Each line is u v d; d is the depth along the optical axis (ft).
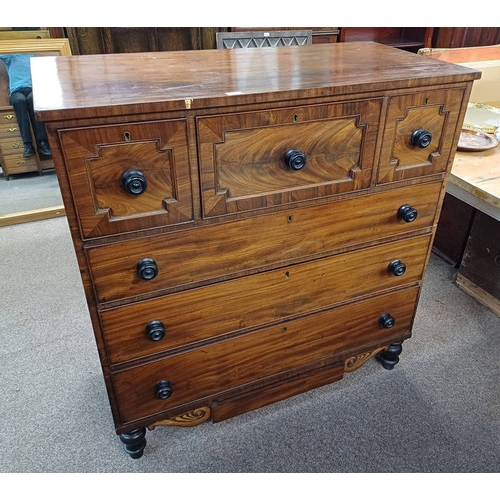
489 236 5.93
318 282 3.92
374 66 3.55
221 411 4.27
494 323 5.95
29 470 4.15
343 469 4.17
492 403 4.82
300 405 4.79
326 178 3.36
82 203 2.73
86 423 4.58
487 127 6.36
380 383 5.06
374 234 3.89
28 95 7.89
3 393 4.89
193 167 2.89
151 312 3.36
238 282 3.54
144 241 3.03
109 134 2.59
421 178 3.76
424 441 4.42
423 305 6.27
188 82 3.03
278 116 2.93
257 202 3.22
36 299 6.29
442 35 9.42
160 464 4.22
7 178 8.86
